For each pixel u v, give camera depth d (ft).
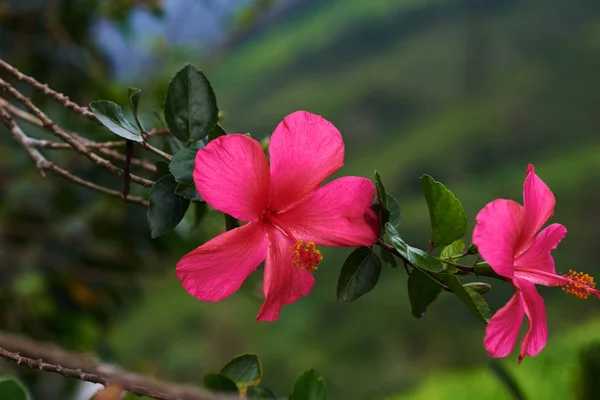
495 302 14.05
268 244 2.50
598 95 24.12
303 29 35.35
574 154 21.67
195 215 2.99
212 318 17.60
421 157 23.68
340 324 17.52
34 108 2.68
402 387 15.46
